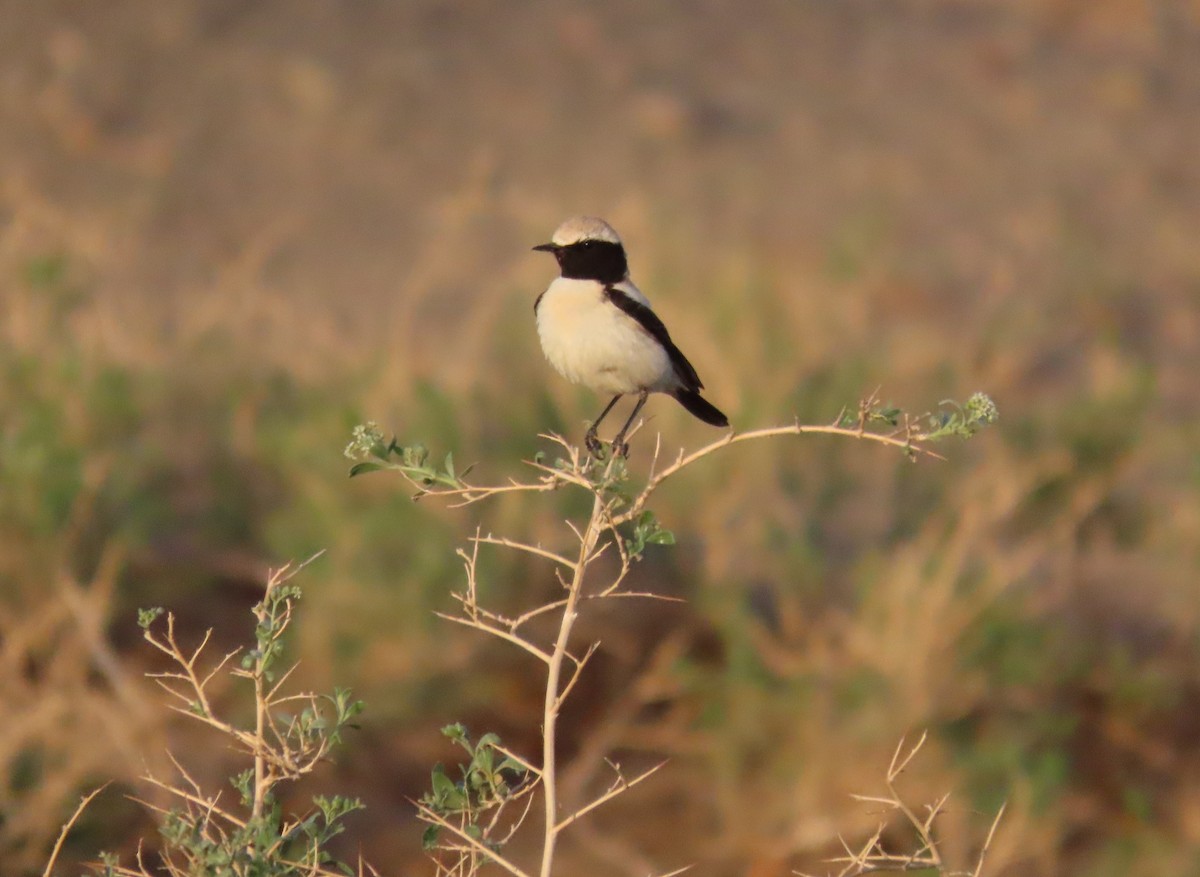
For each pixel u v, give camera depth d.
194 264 27.20
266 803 8.52
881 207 32.78
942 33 42.41
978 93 39.75
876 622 14.77
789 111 37.66
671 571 16.05
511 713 14.83
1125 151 37.78
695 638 15.51
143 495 15.85
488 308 20.30
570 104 36.62
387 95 35.81
